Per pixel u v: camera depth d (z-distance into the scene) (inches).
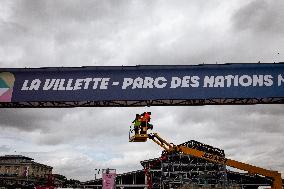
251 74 390.0
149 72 406.3
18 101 402.9
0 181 2434.8
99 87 402.3
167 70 405.4
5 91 408.2
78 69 415.8
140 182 1927.9
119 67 413.1
